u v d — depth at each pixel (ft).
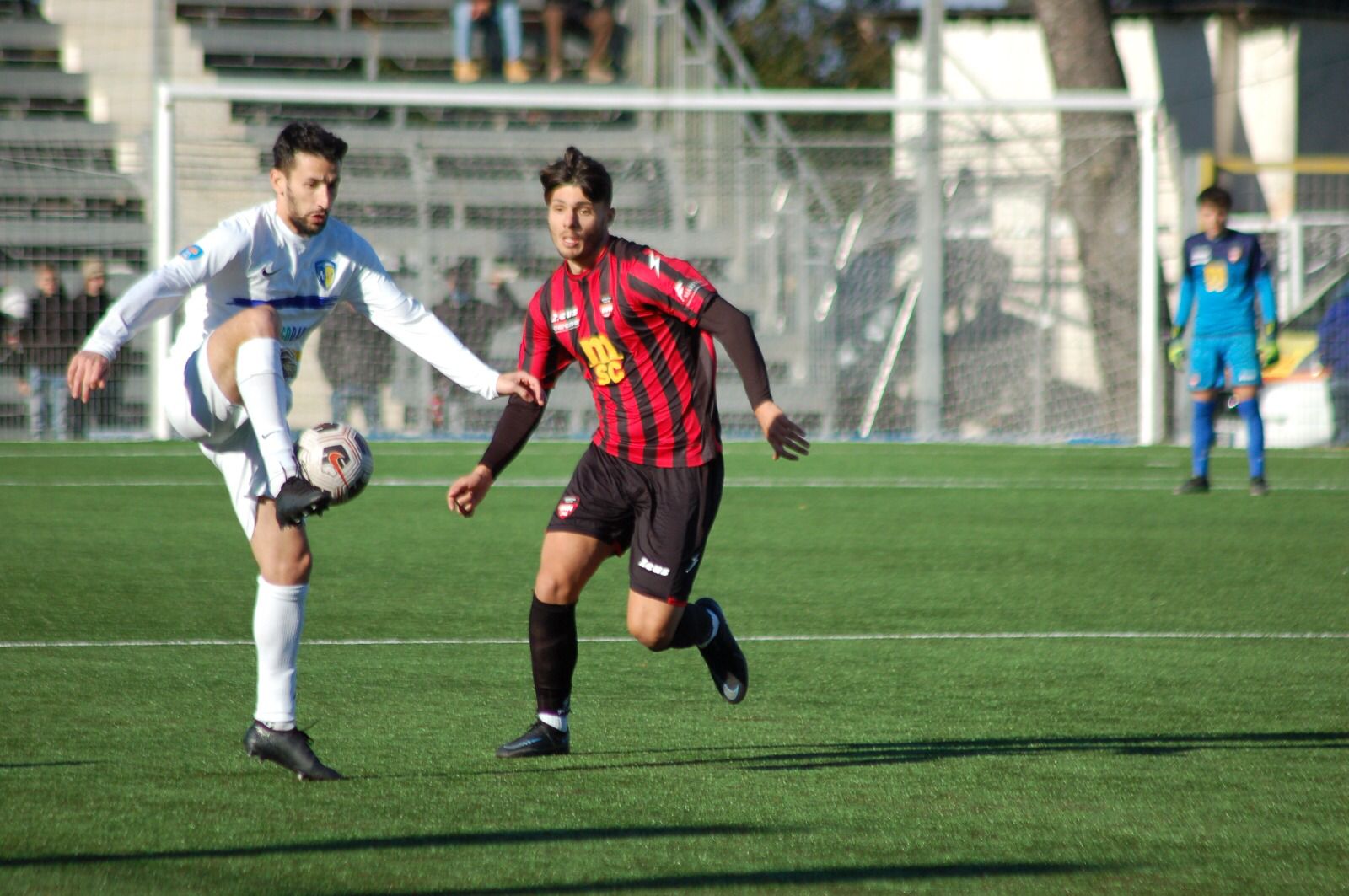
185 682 61.36
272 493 44.65
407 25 276.41
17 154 220.64
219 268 47.85
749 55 432.66
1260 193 267.59
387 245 219.82
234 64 262.88
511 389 50.24
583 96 195.11
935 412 215.10
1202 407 142.10
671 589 49.85
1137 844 39.93
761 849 39.19
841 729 54.08
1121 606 82.58
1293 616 79.46
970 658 67.87
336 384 204.44
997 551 104.27
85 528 113.70
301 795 44.24
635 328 49.16
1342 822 42.09
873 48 428.56
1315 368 208.03
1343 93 302.45
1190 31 301.43
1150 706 58.18
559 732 49.98
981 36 295.48
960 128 230.07
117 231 216.54
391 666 65.57
